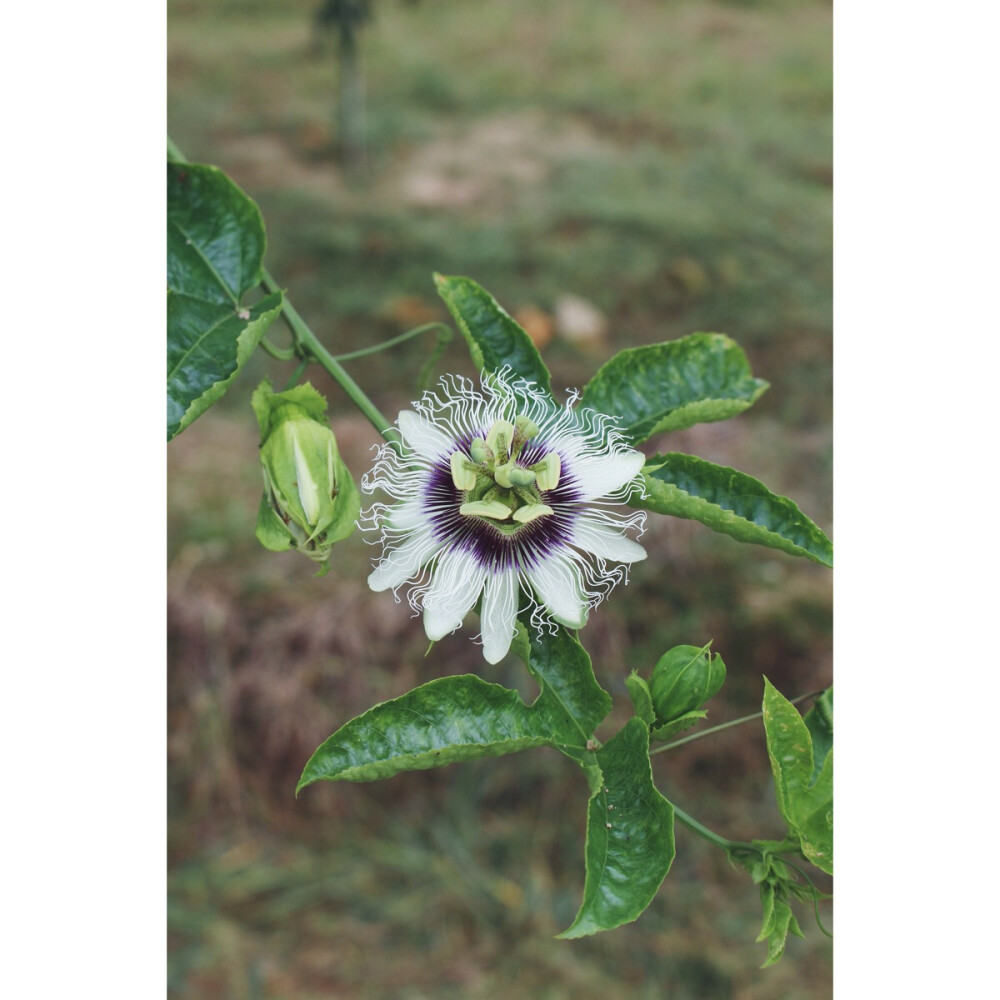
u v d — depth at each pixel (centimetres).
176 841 80
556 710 35
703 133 123
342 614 83
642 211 108
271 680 82
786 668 84
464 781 85
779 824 81
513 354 40
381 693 82
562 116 127
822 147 120
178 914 78
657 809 33
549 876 82
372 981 77
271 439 36
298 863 81
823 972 77
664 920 79
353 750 33
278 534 36
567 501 37
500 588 36
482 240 106
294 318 39
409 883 81
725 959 77
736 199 113
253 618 83
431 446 37
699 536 87
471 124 125
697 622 85
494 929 79
